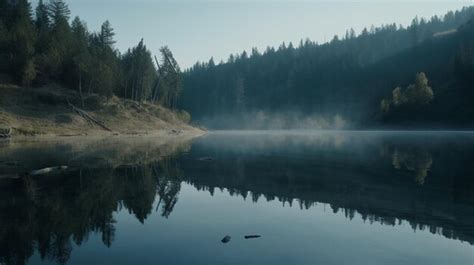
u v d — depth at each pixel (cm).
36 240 1145
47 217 1405
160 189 2011
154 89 12719
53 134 6819
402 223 1337
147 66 11312
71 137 6900
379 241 1144
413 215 1441
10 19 10181
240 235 1202
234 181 2295
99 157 3544
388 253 1041
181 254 1027
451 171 2583
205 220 1390
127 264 955
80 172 2566
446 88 13288
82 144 5259
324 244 1114
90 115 8506
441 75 15000
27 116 7238
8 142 5416
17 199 1698
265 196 1848
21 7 10169
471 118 11450
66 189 1952
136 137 7812
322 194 1875
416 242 1130
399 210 1523
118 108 9481
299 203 1683
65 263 967
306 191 1961
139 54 11212
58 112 7944
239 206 1627
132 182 2209
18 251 1052
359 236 1193
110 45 11706
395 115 13725
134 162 3225
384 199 1730
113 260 984
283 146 5459
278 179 2369
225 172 2691
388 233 1224
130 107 10138
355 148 4894
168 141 6600
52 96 8231
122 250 1061
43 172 2538
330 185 2130
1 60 8619
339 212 1511
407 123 12962
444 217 1405
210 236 1194
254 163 3250
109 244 1111
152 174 2547
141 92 11181
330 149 4778
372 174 2517
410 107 13288
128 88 11312
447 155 3703
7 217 1402
